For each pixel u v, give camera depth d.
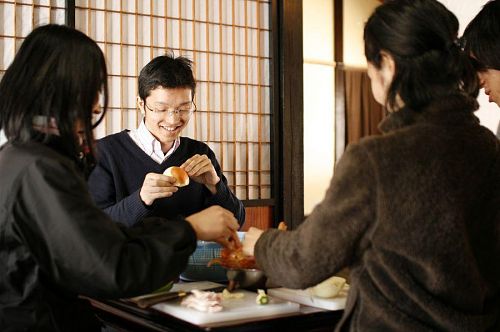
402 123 1.38
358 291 1.39
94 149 1.55
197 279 2.00
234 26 4.00
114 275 1.37
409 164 1.31
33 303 1.44
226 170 4.00
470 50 2.02
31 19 3.25
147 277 1.42
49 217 1.38
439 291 1.33
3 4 3.18
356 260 1.40
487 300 1.47
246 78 4.07
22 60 1.49
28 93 1.46
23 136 1.47
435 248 1.30
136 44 3.61
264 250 1.52
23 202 1.40
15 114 1.47
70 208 1.37
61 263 1.39
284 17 4.12
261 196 4.16
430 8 1.38
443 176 1.31
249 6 4.07
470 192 1.36
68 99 1.47
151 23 3.66
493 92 2.04
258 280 1.79
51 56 1.47
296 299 1.75
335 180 1.37
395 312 1.34
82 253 1.37
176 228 1.54
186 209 2.66
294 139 4.19
